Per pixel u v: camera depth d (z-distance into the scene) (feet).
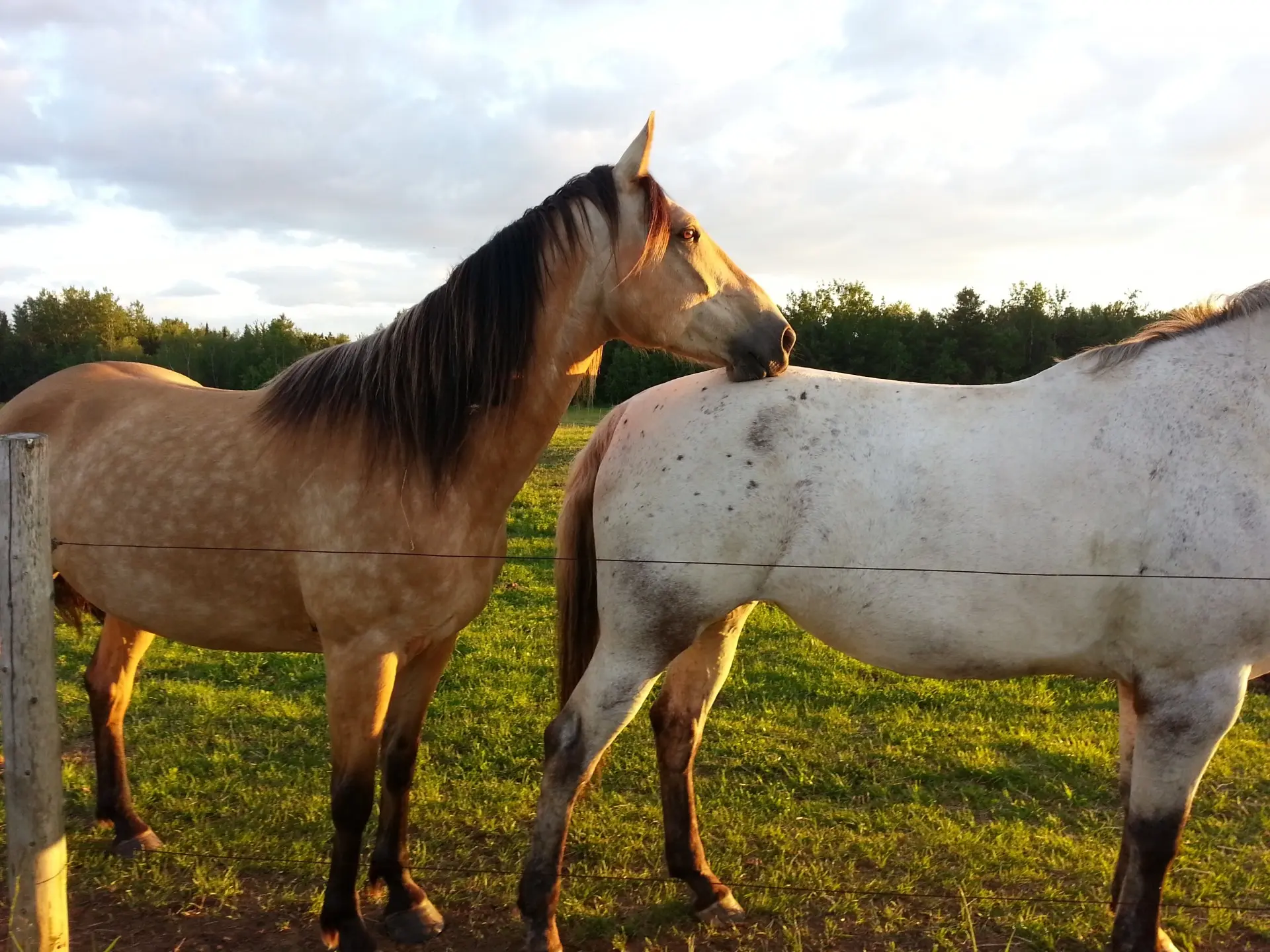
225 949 8.39
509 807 11.34
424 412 7.91
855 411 7.87
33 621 6.26
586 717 8.11
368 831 10.96
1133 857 7.75
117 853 9.91
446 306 8.07
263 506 8.08
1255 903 9.48
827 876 9.86
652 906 9.24
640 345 8.68
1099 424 7.54
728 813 11.32
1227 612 7.06
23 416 9.34
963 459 7.53
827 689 15.83
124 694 10.44
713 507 7.71
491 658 17.07
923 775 12.51
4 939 8.19
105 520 8.43
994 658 7.68
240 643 8.76
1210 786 12.21
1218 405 7.41
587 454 9.07
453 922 8.99
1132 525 7.24
